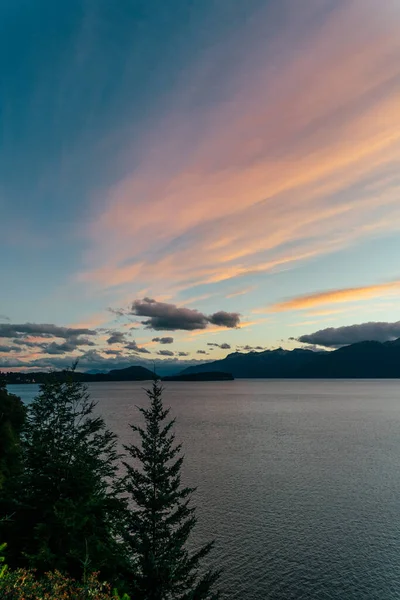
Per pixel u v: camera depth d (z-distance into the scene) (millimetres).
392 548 49156
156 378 28688
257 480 78250
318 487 73500
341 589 40812
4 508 18922
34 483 19500
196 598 24562
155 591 22406
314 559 46406
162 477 25922
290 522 56750
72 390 23281
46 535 17484
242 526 55281
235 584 41438
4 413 62000
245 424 170625
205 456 101312
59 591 9078
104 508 21766
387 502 65250
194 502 64812
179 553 24375
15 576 8859
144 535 24781
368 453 105562
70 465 20594
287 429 154625
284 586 41156
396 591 40562
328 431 148500
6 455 35688
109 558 19484
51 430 22406
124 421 172875
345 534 52906
